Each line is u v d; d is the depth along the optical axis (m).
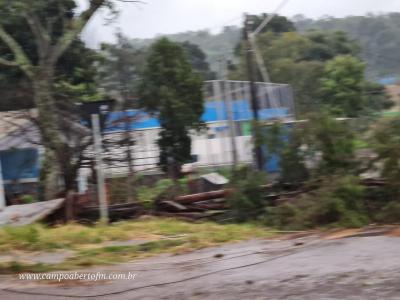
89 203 16.05
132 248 10.42
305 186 14.36
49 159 16.55
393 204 12.28
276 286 6.45
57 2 18.20
